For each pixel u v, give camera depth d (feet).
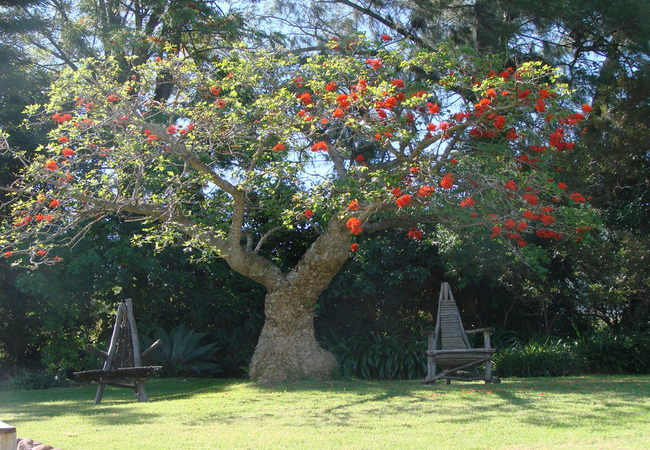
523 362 33.78
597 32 42.96
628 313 39.81
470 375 28.37
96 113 28.53
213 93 31.22
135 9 48.75
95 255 36.91
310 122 29.45
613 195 38.99
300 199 28.63
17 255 37.65
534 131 36.35
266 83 33.42
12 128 39.11
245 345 43.68
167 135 28.63
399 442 15.52
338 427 18.02
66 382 37.70
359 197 28.14
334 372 31.76
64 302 39.50
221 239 30.91
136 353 27.40
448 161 27.71
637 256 34.55
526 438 15.62
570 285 39.93
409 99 29.76
